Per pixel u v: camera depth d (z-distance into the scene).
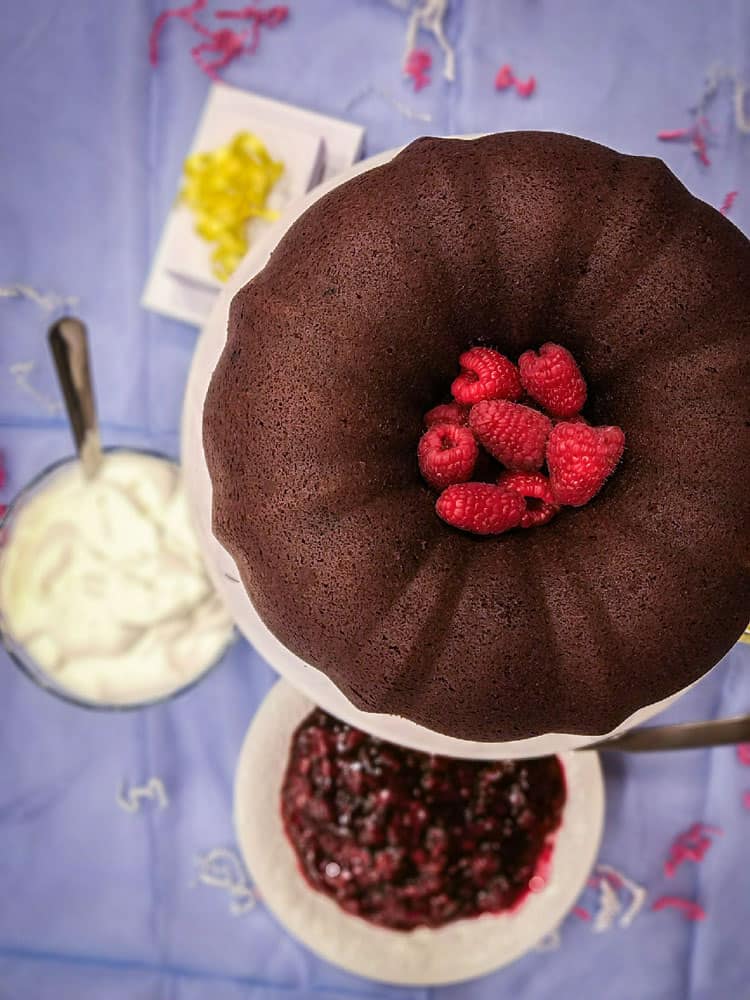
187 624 0.46
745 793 0.48
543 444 0.29
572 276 0.31
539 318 0.31
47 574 0.45
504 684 0.31
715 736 0.43
